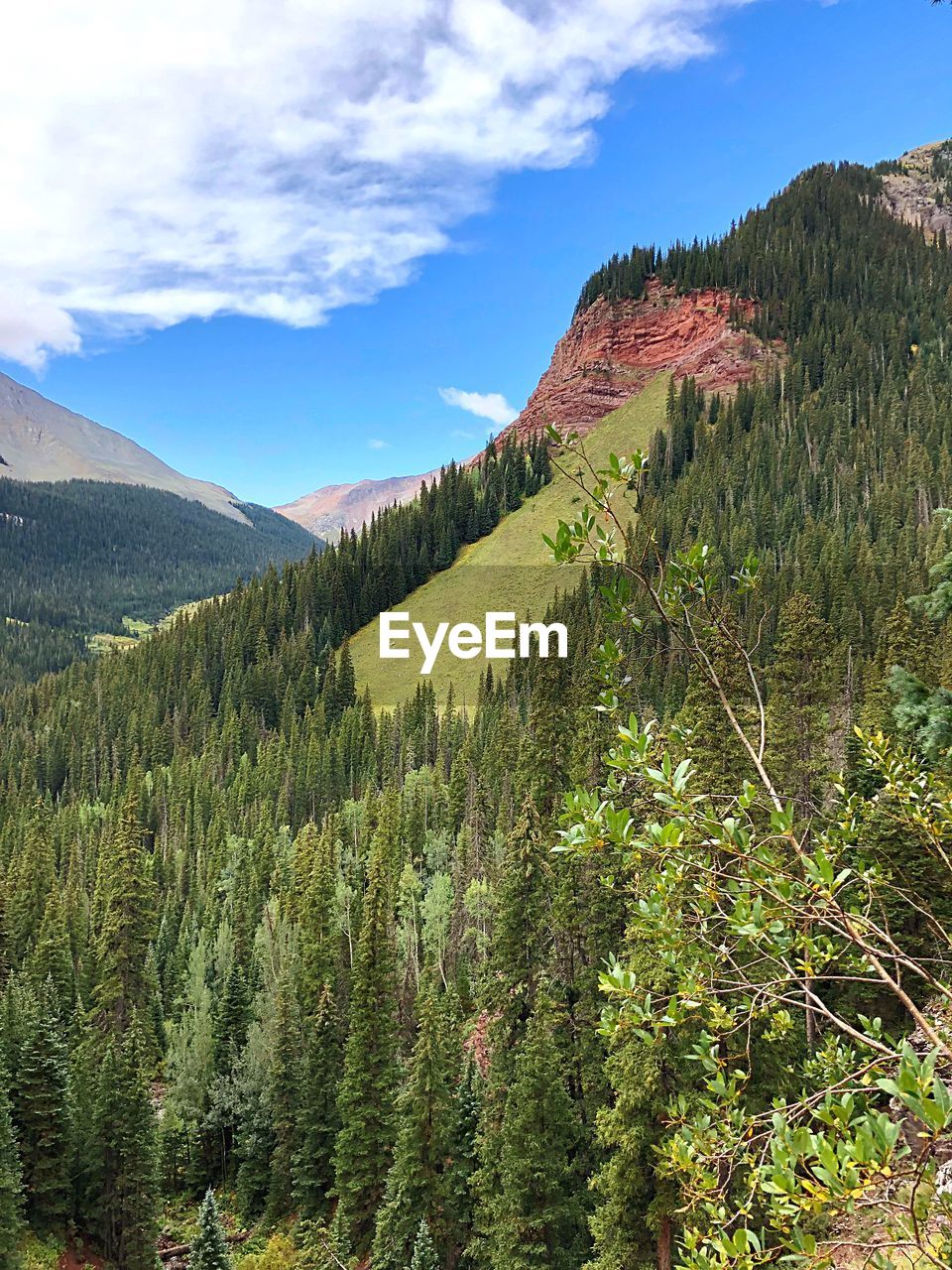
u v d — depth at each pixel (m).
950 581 10.21
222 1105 45.84
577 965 30.66
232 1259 37.31
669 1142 5.48
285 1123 41.16
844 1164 3.76
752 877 5.00
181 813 105.00
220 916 72.94
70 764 132.12
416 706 124.56
